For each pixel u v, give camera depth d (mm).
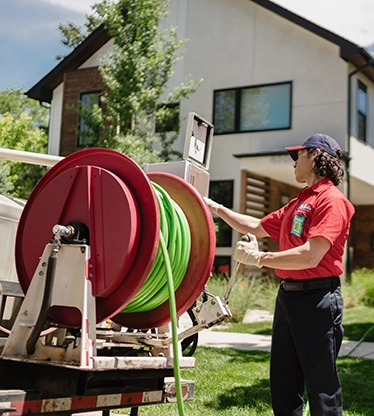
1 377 3076
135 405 3275
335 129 15805
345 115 15719
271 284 14750
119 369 2932
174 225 3273
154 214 2998
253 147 16797
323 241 3295
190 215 3537
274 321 3650
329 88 15961
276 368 3633
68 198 3098
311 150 3615
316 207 3447
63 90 18969
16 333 2949
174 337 3084
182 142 17609
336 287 3449
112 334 3420
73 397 2955
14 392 2717
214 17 17703
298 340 3424
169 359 3230
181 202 3594
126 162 3127
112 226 2973
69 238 2986
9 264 3918
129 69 14922
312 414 3363
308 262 3279
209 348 8477
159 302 3410
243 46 17234
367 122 17203
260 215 17750
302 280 3449
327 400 3322
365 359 7715
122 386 3299
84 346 2799
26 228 3217
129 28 15281
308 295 3416
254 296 12805
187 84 17219
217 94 17469
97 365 2820
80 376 2850
